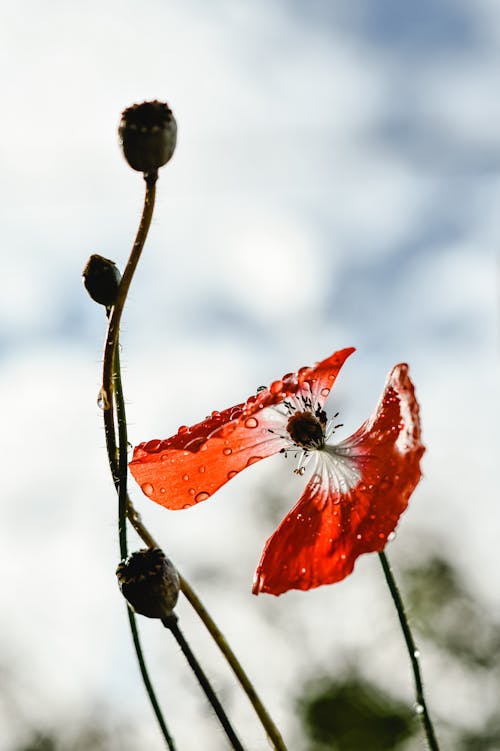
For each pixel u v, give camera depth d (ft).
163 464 1.98
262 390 2.03
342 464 1.94
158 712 1.75
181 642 1.73
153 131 1.77
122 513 1.76
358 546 1.87
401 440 1.90
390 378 1.95
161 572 1.73
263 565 1.93
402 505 1.86
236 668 1.74
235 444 2.01
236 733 1.72
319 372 2.05
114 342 1.78
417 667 1.76
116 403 1.78
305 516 1.94
